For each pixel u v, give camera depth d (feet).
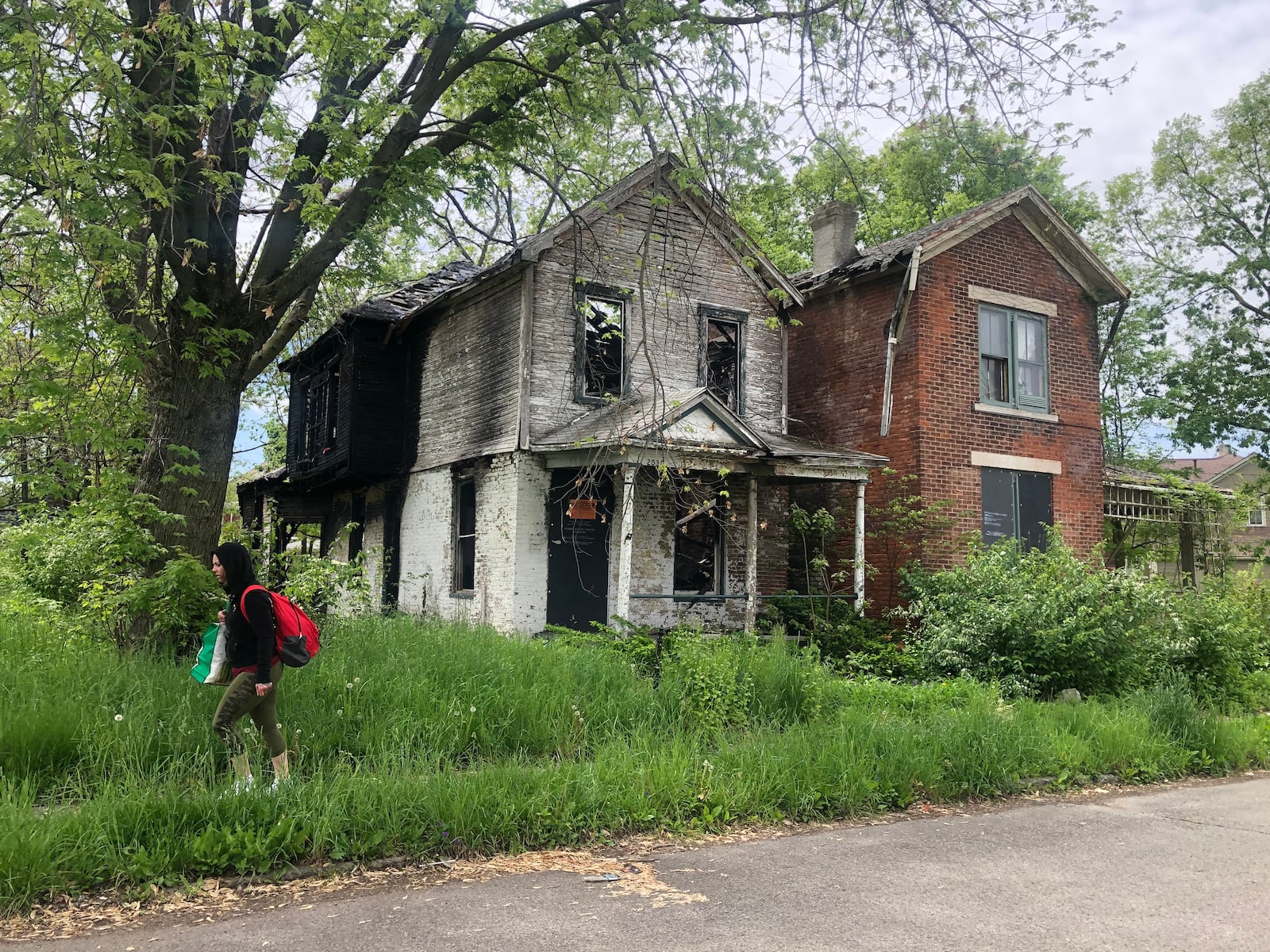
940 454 51.11
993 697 33.35
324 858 16.88
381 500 62.44
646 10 30.73
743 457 43.09
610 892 16.22
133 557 27.84
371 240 32.91
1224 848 20.20
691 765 22.56
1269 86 85.20
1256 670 44.16
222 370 30.50
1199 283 88.84
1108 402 103.65
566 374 47.37
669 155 40.09
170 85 27.66
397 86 35.63
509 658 28.37
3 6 24.49
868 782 23.09
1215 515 65.67
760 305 54.54
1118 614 38.45
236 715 19.33
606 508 47.67
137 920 14.33
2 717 19.44
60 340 25.18
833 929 14.70
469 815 18.37
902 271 52.03
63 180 24.81
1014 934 14.69
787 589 52.95
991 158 30.14
